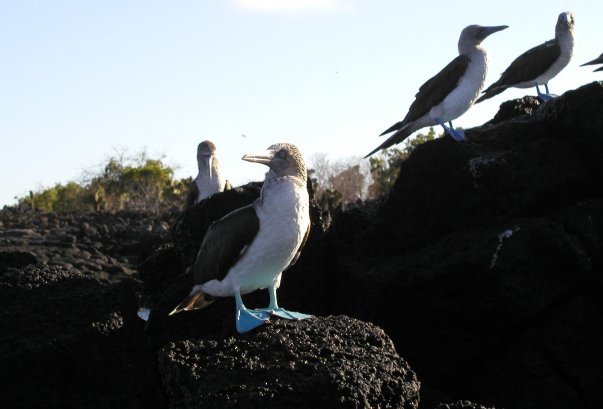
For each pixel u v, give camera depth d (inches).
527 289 96.9
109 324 98.7
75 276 108.4
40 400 93.4
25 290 103.8
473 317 98.7
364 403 69.7
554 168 106.0
